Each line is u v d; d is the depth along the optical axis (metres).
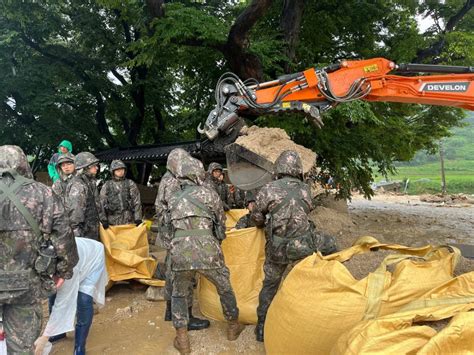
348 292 2.87
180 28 7.78
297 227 3.73
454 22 11.30
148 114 16.80
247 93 4.34
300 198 3.78
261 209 3.85
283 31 9.51
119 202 6.36
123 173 6.44
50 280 2.85
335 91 4.45
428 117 13.23
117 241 5.56
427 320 2.35
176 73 15.23
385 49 11.13
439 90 4.45
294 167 3.91
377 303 2.76
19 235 2.68
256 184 5.00
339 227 9.65
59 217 2.84
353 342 2.21
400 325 2.29
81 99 14.71
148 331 4.36
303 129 8.59
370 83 4.45
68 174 5.25
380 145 10.44
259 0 7.50
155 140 16.92
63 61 13.99
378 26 11.18
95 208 5.25
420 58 11.06
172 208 3.76
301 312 2.97
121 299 5.31
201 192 3.77
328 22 10.38
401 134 10.88
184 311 3.81
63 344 4.07
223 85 4.43
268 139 5.11
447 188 33.16
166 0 9.73
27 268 2.72
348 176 10.34
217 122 4.39
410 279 2.86
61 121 14.10
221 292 3.86
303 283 3.11
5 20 12.91
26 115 13.95
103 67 14.64
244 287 4.35
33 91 13.33
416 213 15.51
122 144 15.80
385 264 3.07
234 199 7.56
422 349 2.07
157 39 8.52
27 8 12.73
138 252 5.60
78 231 4.87
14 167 2.80
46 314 4.68
